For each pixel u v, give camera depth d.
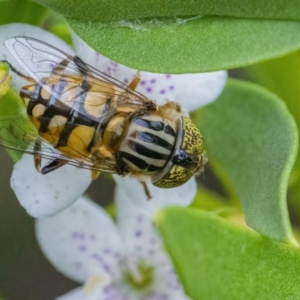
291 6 0.09
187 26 0.09
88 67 0.09
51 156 0.09
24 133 0.09
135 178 0.09
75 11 0.09
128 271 0.10
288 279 0.09
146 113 0.09
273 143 0.09
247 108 0.10
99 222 0.10
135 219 0.10
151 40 0.09
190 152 0.09
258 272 0.09
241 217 0.10
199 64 0.09
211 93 0.10
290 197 0.10
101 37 0.09
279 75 0.10
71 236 0.10
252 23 0.09
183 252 0.09
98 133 0.09
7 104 0.09
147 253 0.10
